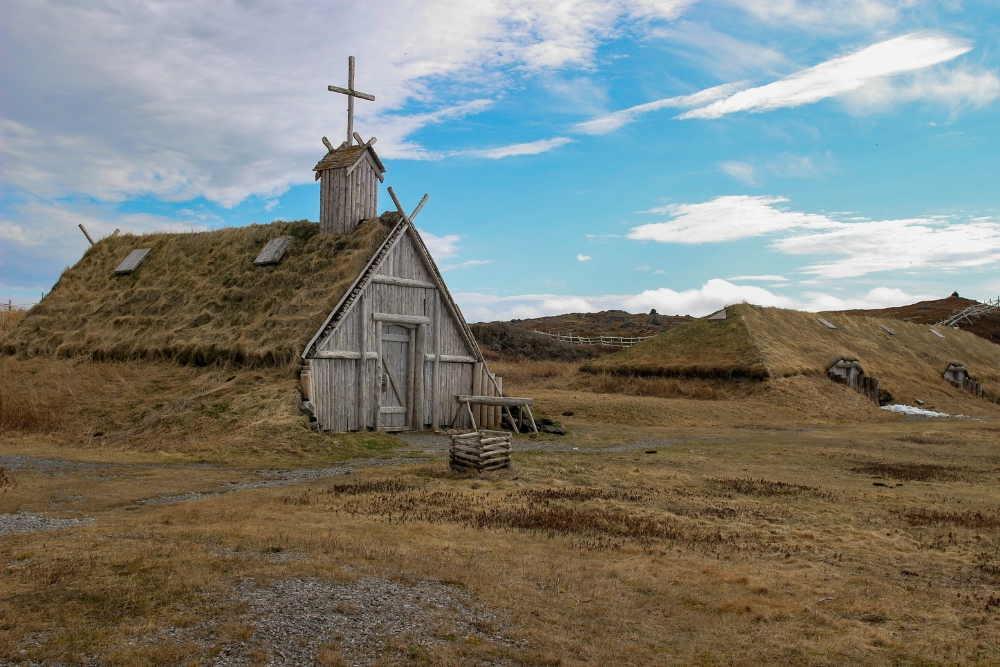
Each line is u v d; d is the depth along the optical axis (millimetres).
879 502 16047
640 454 23875
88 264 33688
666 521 13219
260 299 26859
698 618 8422
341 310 25016
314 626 7047
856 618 8711
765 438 31375
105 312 29641
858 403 46812
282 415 21672
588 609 8438
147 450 19516
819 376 49656
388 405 26703
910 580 10227
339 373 24844
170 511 12078
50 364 27016
